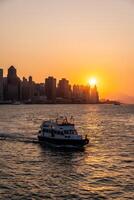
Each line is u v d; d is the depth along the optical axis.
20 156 92.44
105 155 95.06
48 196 58.31
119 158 90.88
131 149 105.06
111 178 69.94
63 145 104.50
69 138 103.94
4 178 68.69
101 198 57.72
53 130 108.06
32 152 98.38
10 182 65.94
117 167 80.06
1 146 107.81
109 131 160.38
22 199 56.66
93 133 150.38
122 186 64.44
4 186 63.28
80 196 58.62
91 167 80.19
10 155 93.69
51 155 94.31
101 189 62.50
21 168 78.00
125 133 151.38
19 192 60.06
